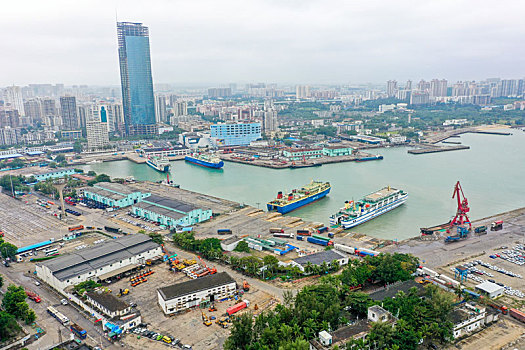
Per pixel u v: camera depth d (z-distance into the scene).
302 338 129.88
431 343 141.38
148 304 171.12
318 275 196.62
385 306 152.00
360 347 129.75
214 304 169.75
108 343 144.00
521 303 168.75
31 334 150.75
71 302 175.25
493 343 141.50
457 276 192.12
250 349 131.50
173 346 141.38
